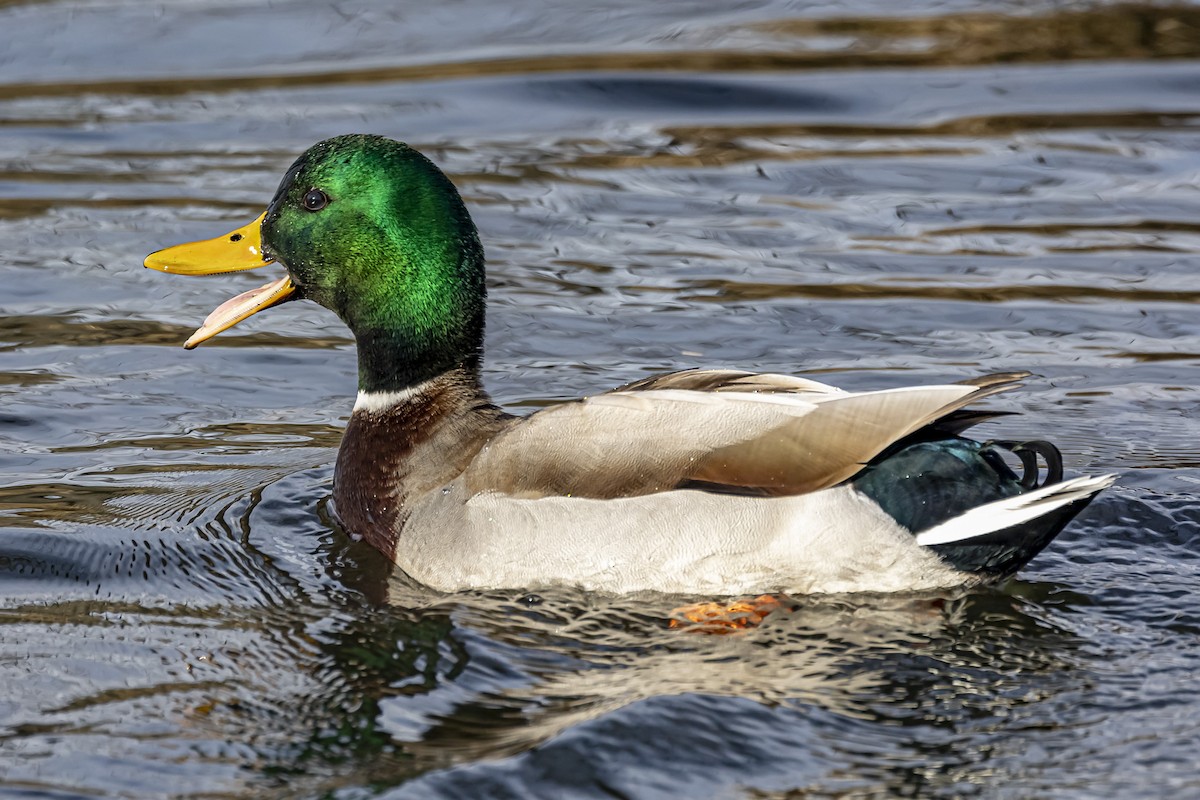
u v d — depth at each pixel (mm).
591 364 14664
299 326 16109
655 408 10031
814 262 16891
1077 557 10523
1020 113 20906
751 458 9734
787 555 9672
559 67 22469
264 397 14234
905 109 21188
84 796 7746
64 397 14008
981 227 17594
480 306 11328
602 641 9492
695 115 21203
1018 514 9227
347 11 25172
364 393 11430
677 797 7684
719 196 18703
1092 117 20688
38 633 9648
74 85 22016
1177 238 17141
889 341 15062
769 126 20828
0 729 8391
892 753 8031
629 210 18344
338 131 20359
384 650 9398
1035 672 8898
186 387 14367
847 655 9195
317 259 11359
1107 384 14102
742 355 14820
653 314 15742
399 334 11195
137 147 19922
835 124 20828
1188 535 10875
